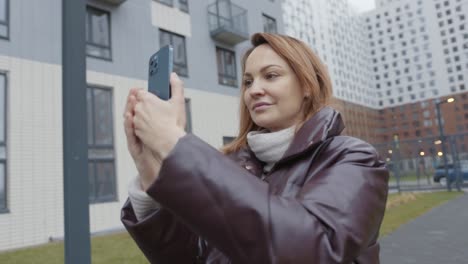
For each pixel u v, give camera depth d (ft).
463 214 33.63
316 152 2.74
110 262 18.29
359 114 288.92
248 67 3.27
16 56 32.68
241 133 3.98
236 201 1.77
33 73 33.37
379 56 323.98
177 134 1.90
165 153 1.86
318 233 1.84
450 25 291.17
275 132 3.12
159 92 2.11
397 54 314.14
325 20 290.15
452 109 278.05
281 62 3.15
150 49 43.93
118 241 25.73
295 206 1.91
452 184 74.28
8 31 32.63
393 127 305.53
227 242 1.78
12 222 30.17
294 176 2.69
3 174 30.76
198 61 49.49
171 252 2.92
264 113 3.14
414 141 75.36
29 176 31.65
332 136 2.83
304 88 3.18
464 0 286.87
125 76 40.86
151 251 2.89
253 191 1.82
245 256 1.77
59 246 26.48
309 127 2.87
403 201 49.32
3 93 31.83
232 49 54.90
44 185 32.37
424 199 52.47
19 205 30.76
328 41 286.66
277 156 3.13
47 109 33.68
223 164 1.86
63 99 8.30
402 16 314.96
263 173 3.29
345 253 1.86
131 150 2.13
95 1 39.86
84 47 8.63
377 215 2.22
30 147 32.14
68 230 7.84
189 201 1.76
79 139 8.22
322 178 2.28
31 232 31.01
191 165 1.80
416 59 303.27
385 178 2.47
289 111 3.13
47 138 33.24
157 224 2.77
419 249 20.59
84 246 7.98
